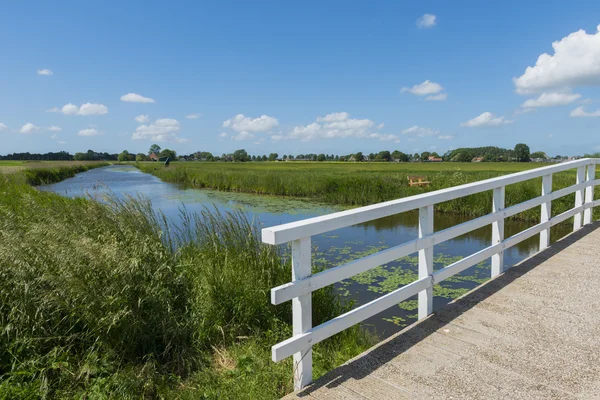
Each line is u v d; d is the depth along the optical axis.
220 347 3.60
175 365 3.28
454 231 3.25
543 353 2.47
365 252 8.04
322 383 2.21
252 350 3.42
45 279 3.06
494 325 2.88
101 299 3.10
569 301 3.27
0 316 2.98
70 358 2.89
